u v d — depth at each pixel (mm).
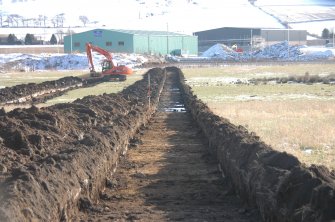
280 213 11430
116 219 13344
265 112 36688
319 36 188625
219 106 40938
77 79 68375
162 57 137500
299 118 33188
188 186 17641
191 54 159875
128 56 120938
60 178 13070
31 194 11070
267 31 171375
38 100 47875
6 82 71812
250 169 14648
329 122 31047
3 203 10047
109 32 136875
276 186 12484
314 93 52938
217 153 20938
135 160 21984
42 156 17109
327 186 10031
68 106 28609
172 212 14141
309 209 10188
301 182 11172
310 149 22375
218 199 15820
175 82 70188
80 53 121438
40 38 187125
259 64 116812
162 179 18672
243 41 172000
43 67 110562
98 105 31391
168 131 30547
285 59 133000
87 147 17250
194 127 31953
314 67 100562
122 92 48156
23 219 10039
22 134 17875
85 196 14328
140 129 30656
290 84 65312
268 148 15922
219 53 150000
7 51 132000
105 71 72188
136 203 15438
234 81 71875
